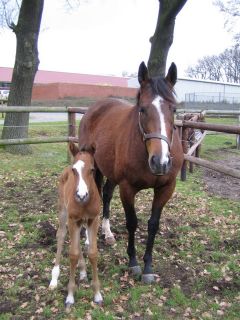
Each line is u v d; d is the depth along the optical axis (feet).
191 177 27.76
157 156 11.05
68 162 30.07
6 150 32.58
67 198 11.88
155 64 36.94
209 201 21.80
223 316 11.14
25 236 16.28
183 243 15.90
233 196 23.30
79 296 11.96
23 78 32.37
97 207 11.60
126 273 13.37
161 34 36.19
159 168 11.02
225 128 20.27
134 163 12.60
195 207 20.65
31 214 18.86
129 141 12.95
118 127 14.51
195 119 30.14
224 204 21.34
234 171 19.39
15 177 25.61
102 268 13.73
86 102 118.42
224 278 13.15
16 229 17.01
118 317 11.03
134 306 11.44
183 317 11.05
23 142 27.63
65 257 14.42
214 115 43.09
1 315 10.98
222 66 244.01
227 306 11.60
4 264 13.91
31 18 31.50
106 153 14.76
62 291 12.25
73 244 11.53
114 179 14.51
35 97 131.03
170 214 19.44
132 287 12.53
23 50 31.94
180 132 26.71
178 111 38.34
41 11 32.04
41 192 22.57
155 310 11.32
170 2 34.37
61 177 13.15
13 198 21.35
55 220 18.08
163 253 14.98
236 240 16.25
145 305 11.55
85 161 11.30
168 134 11.44
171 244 15.75
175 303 11.70
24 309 11.32
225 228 17.72
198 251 15.24
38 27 32.30
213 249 15.52
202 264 14.17
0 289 12.29
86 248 14.99
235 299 11.96
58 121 62.13
